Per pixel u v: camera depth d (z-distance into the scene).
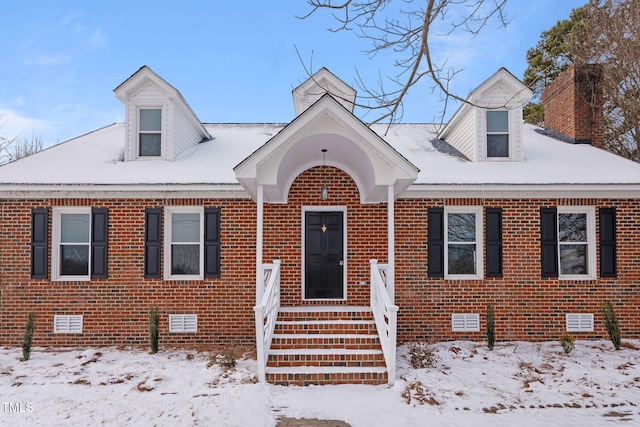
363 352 8.42
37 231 10.45
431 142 13.64
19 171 10.67
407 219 10.84
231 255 10.66
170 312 10.54
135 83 11.41
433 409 6.86
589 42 19.12
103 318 10.45
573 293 10.72
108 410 6.64
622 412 6.81
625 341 10.41
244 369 8.55
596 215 10.83
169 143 11.50
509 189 10.53
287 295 10.75
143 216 10.60
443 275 10.73
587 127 13.46
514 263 10.75
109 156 11.80
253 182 8.70
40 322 10.39
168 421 6.28
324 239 11.03
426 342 10.39
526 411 6.82
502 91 11.93
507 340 10.62
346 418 6.54
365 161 9.19
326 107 8.37
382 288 8.62
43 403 6.91
